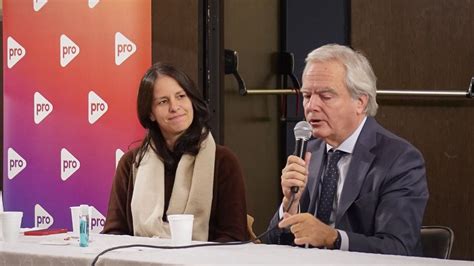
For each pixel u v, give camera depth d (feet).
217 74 17.58
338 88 10.86
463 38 18.66
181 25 18.38
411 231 10.32
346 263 8.12
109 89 16.84
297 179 10.23
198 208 12.36
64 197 17.12
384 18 19.19
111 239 10.48
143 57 16.78
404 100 19.12
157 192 12.57
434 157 19.06
